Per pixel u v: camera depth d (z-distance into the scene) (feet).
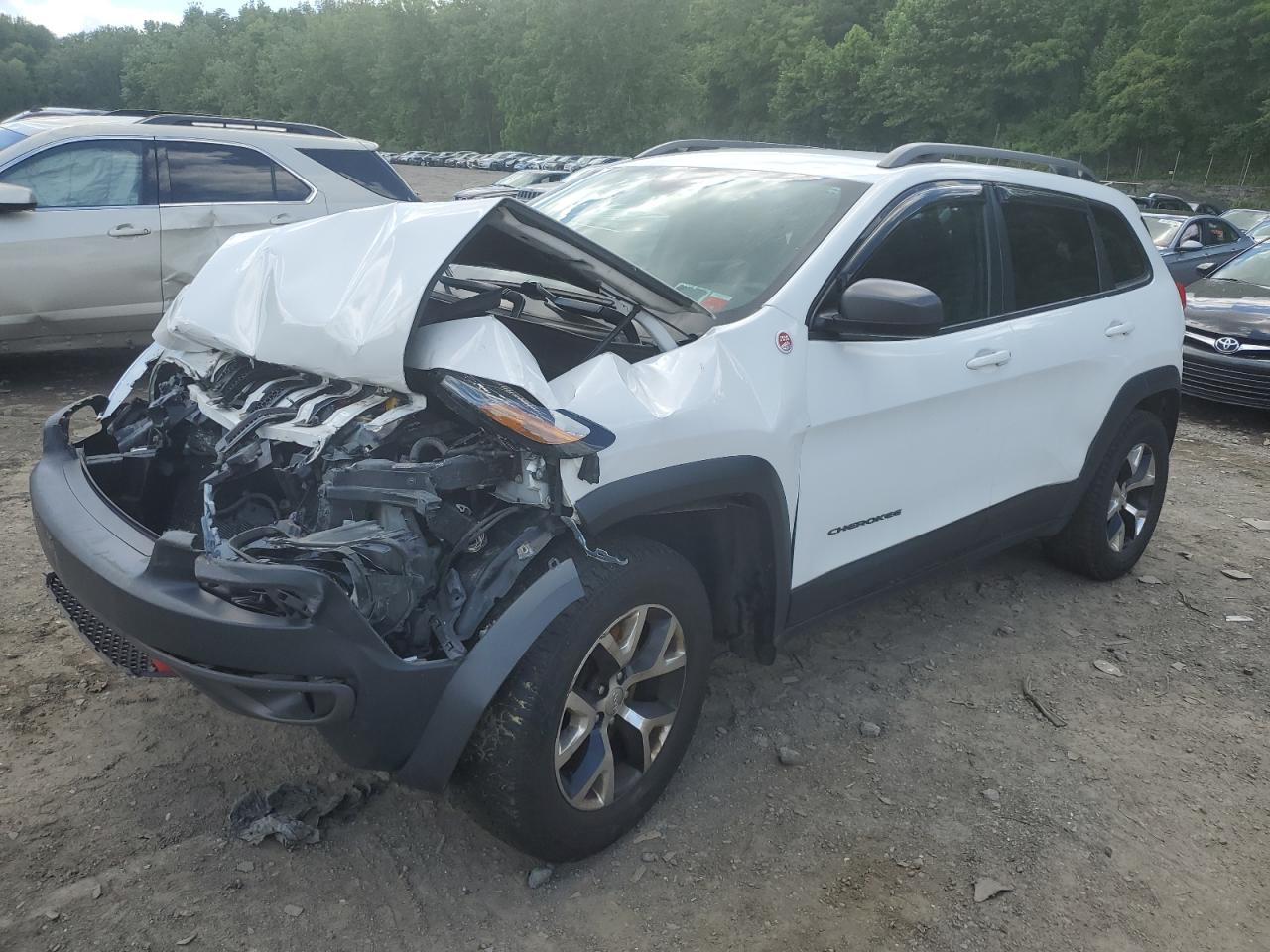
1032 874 8.98
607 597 8.04
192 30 353.31
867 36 258.57
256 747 9.95
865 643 13.12
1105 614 14.53
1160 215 44.55
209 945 7.56
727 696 11.53
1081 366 13.44
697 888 8.52
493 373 7.80
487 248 9.22
